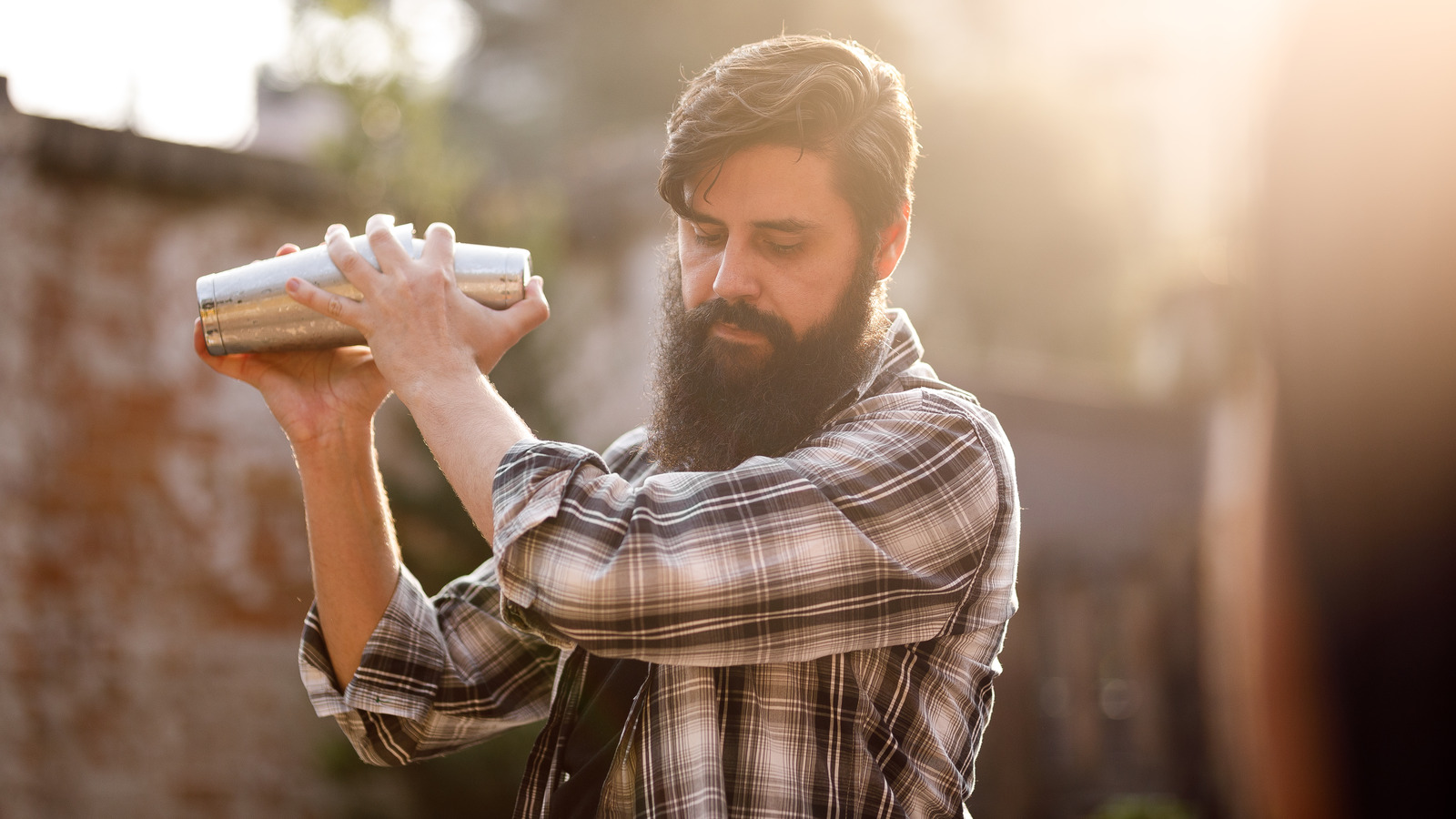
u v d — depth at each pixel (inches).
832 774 48.7
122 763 249.9
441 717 60.8
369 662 58.2
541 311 54.9
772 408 54.8
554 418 233.5
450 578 217.3
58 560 251.1
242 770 258.1
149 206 267.1
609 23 693.3
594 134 688.4
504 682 62.0
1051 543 300.7
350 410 60.0
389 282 53.7
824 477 50.1
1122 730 296.7
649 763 48.3
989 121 645.3
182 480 263.0
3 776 240.4
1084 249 647.1
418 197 245.3
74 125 256.1
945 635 52.0
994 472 54.2
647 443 62.7
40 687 246.1
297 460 59.8
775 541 47.8
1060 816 282.4
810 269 54.5
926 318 495.8
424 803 218.4
